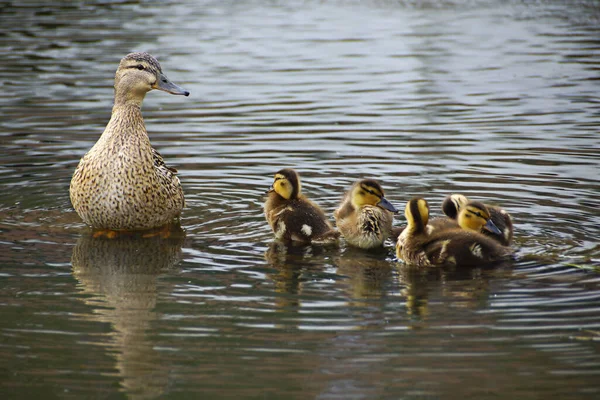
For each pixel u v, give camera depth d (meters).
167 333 9.09
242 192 14.45
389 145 16.84
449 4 33.56
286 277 10.80
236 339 8.91
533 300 9.80
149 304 9.87
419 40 27.11
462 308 9.63
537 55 24.67
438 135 17.42
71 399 7.84
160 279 10.73
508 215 12.19
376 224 11.98
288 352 8.61
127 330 9.17
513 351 8.55
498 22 29.80
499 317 9.34
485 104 19.78
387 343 8.75
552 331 8.97
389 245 12.35
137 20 30.80
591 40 26.42
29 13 31.98
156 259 11.52
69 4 34.12
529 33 27.81
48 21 30.41
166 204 12.91
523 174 14.91
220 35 28.17
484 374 8.12
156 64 12.75
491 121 18.36
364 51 25.69
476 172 15.08
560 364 8.27
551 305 9.64
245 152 16.58
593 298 9.81
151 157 12.66
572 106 19.33
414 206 11.52
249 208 13.73
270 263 11.38
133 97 12.69
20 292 10.27
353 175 15.14
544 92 20.67
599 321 9.17
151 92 21.72
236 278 10.77
